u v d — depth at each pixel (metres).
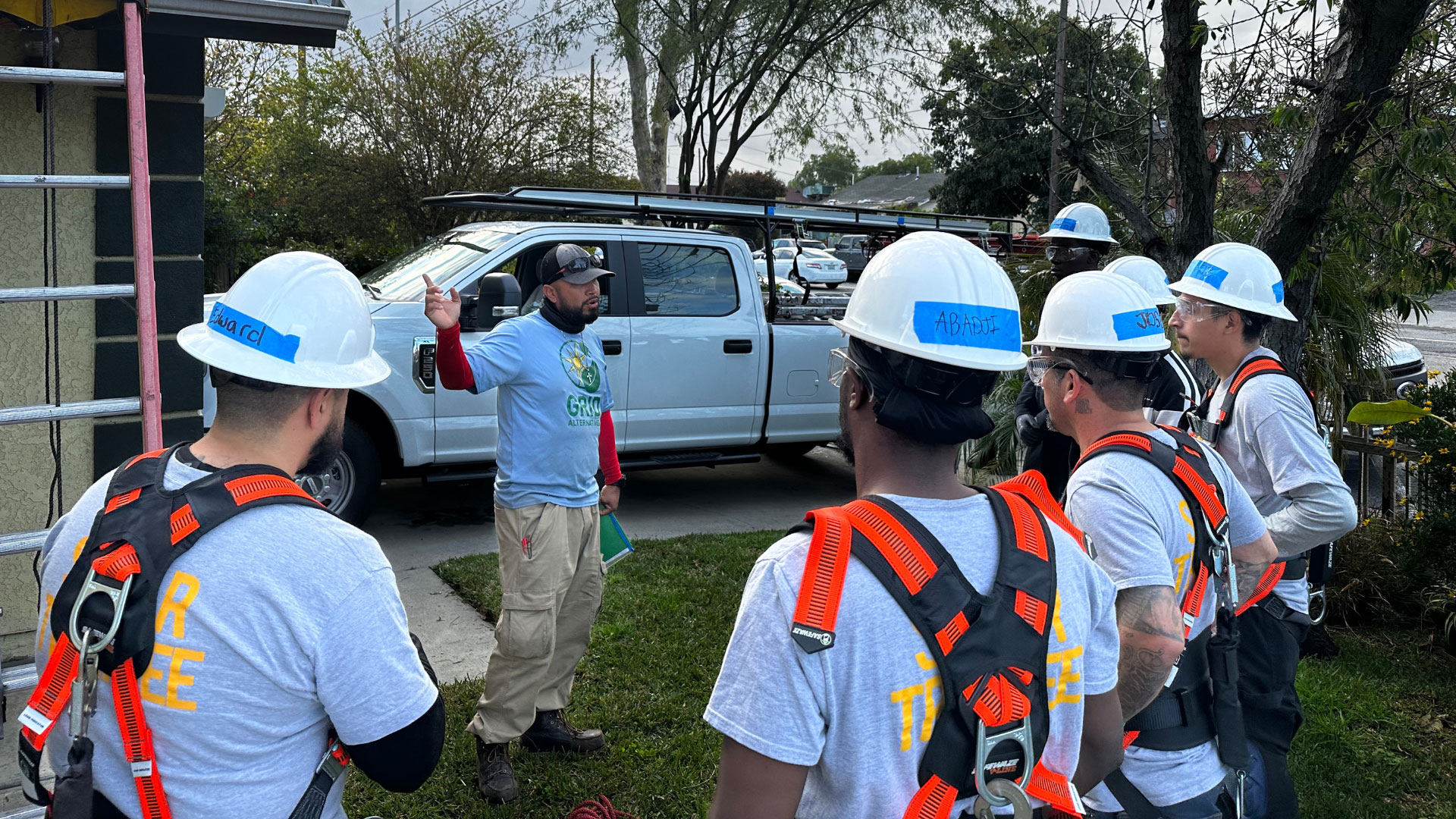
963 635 1.27
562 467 3.39
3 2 3.08
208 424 5.71
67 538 1.50
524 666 3.34
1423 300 5.09
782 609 1.27
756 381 7.43
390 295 6.60
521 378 3.35
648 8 12.49
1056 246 4.54
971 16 11.52
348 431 6.14
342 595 1.45
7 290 2.37
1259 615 2.56
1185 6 4.43
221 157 16.33
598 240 6.88
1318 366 6.77
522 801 3.40
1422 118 4.30
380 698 1.47
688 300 7.22
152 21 3.51
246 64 16.69
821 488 8.32
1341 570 5.18
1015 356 1.39
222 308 1.55
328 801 1.53
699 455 7.43
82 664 1.36
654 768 3.63
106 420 3.86
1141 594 1.86
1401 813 3.52
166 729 1.38
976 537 1.34
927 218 8.15
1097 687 1.45
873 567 1.27
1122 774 2.05
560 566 3.38
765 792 1.26
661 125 13.91
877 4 12.53
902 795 1.27
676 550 6.16
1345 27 4.13
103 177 2.49
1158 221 5.58
